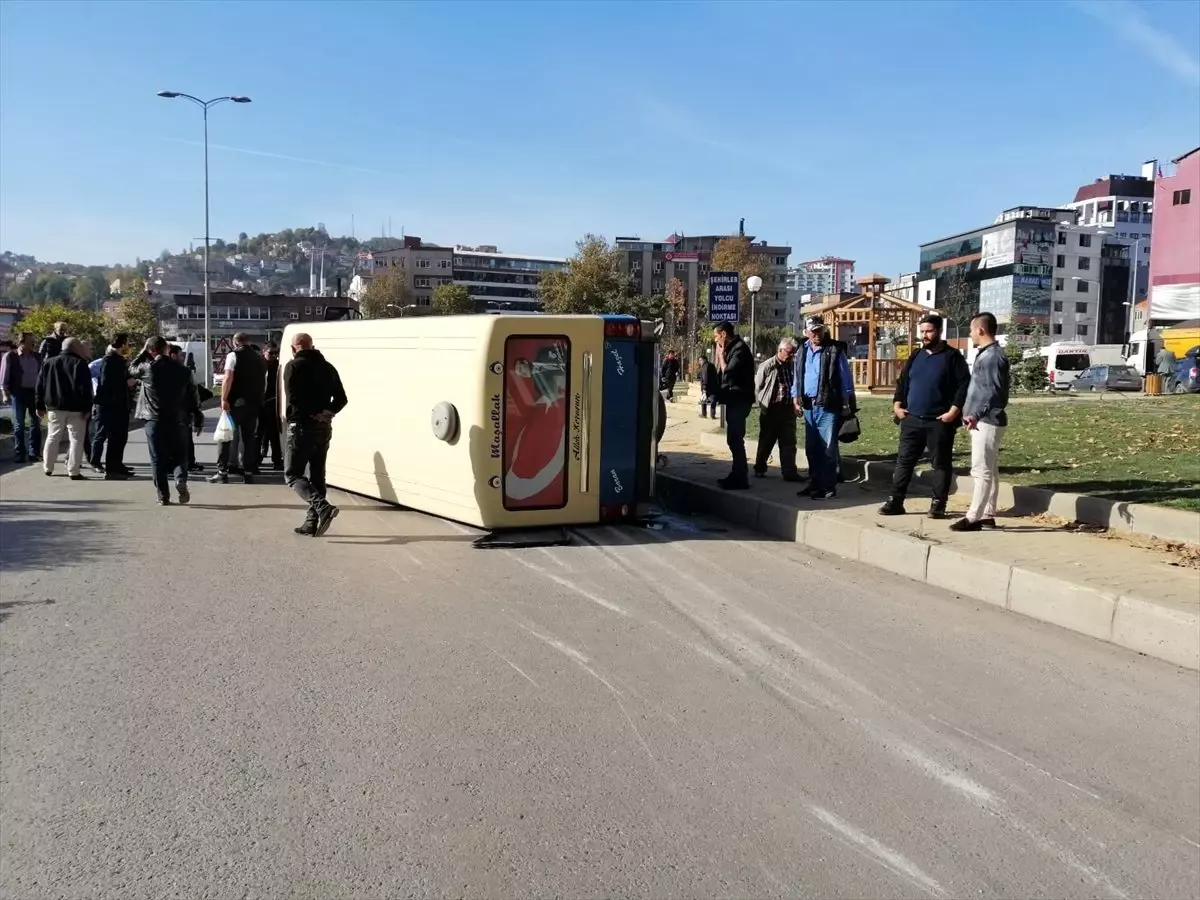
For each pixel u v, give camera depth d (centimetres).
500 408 833
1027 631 583
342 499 1058
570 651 534
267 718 435
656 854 323
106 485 1173
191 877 307
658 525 916
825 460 934
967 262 9512
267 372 1286
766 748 409
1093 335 8925
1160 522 722
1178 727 438
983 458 754
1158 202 5262
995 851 329
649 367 889
